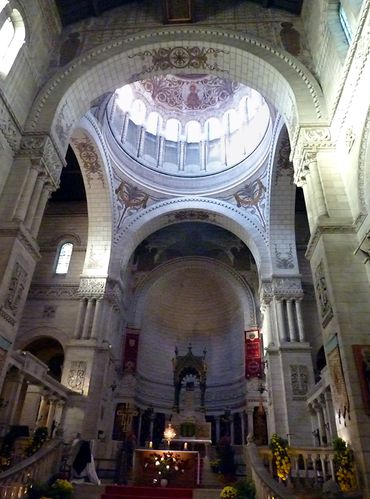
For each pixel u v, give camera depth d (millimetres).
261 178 26984
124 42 17922
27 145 14586
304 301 25562
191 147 31719
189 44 17844
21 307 13156
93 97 18234
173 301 35344
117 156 26797
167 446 21641
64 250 28062
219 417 30188
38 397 22344
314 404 19797
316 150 14273
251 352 28922
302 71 16234
